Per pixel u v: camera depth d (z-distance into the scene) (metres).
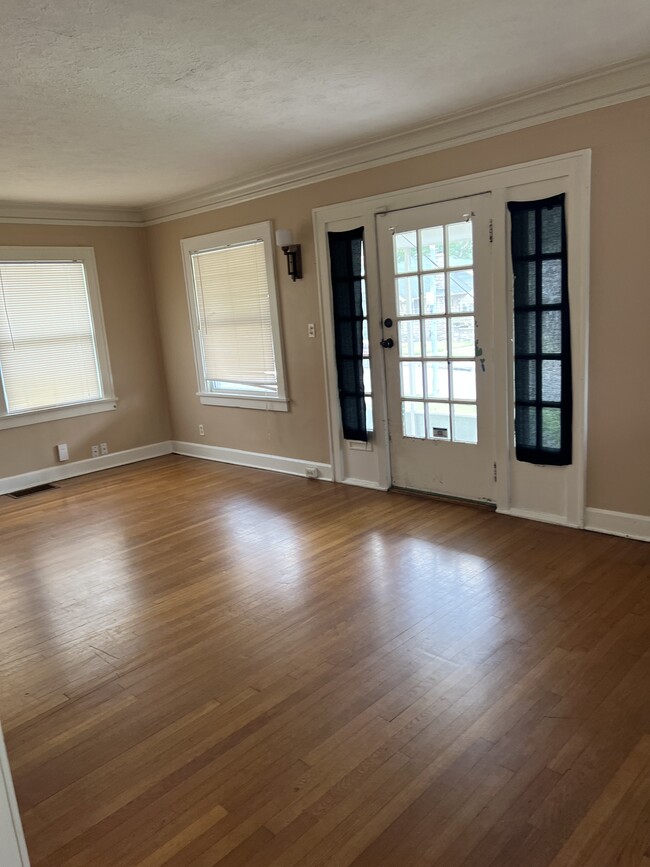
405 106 3.40
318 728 2.13
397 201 4.06
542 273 3.48
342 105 3.31
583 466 3.54
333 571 3.36
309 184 4.55
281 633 2.77
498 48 2.69
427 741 2.03
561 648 2.49
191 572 3.50
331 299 4.60
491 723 2.09
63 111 3.08
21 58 2.45
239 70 2.74
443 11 2.30
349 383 4.64
